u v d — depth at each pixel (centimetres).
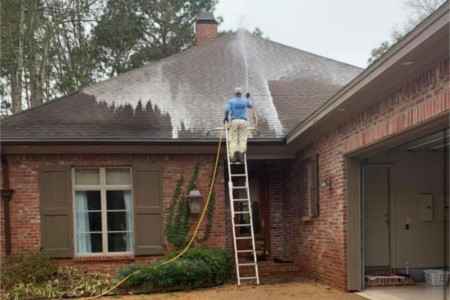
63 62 1919
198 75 1136
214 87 1091
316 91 1102
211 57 1220
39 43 1786
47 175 883
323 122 738
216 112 998
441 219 856
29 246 870
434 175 863
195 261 800
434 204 857
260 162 1101
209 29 1473
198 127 942
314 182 859
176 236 907
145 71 1136
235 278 892
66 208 882
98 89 1056
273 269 970
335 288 740
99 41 2059
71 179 894
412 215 852
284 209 1082
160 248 902
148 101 1016
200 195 909
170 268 772
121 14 2100
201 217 922
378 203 850
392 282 757
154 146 896
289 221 1043
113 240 909
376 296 666
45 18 1830
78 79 1908
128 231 915
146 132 903
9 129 871
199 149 926
